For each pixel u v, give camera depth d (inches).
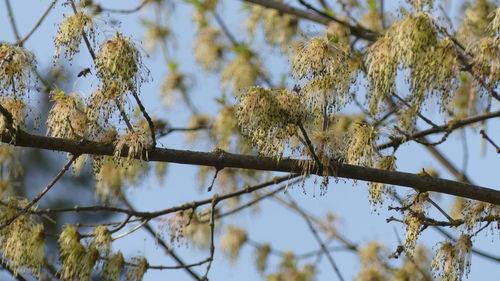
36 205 344.8
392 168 322.3
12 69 291.7
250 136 297.0
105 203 456.4
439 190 309.4
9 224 309.6
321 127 310.2
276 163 303.7
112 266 328.2
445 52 303.6
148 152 301.1
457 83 307.3
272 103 286.2
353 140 314.0
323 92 292.4
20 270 329.4
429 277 446.3
